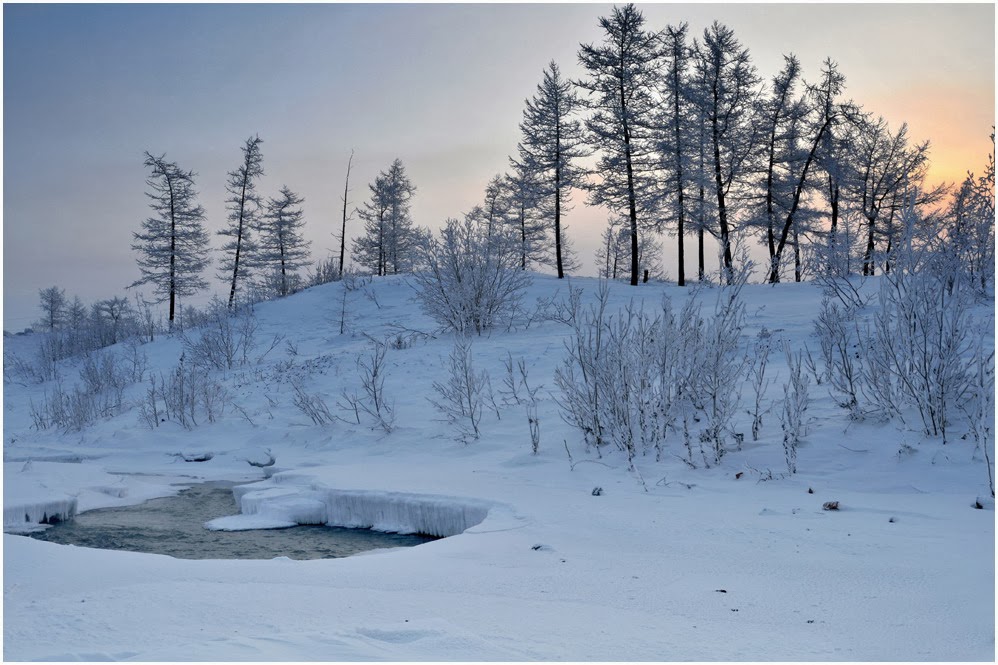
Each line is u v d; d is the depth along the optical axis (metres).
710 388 9.88
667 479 8.85
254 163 49.16
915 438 8.70
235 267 48.78
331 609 4.69
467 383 13.02
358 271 43.50
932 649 3.77
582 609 4.63
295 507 9.23
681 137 34.62
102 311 51.59
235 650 3.56
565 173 39.34
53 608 4.77
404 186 56.41
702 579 5.25
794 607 4.56
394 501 8.81
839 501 7.33
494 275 21.69
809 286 25.19
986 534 5.91
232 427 15.79
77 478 11.70
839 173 35.53
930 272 9.41
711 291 26.28
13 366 33.47
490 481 9.48
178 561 6.11
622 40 35.59
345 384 17.31
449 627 4.11
